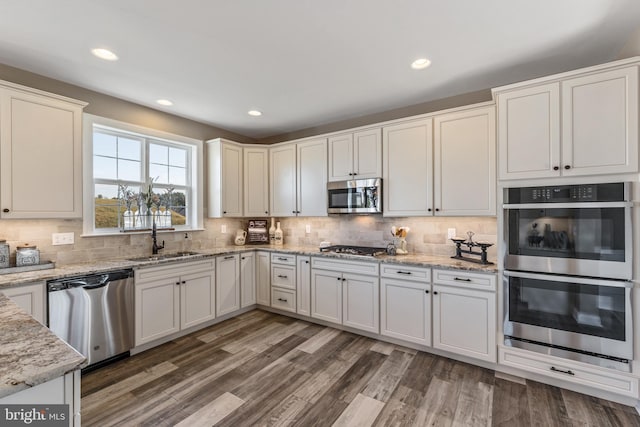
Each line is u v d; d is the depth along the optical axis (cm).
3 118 212
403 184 302
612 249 190
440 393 209
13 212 217
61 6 166
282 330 325
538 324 215
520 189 220
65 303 223
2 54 219
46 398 82
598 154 194
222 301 346
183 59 228
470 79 265
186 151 376
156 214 340
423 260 279
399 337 279
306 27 189
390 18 181
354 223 374
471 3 168
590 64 237
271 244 430
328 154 358
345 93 295
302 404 198
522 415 185
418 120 293
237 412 190
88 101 280
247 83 271
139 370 240
